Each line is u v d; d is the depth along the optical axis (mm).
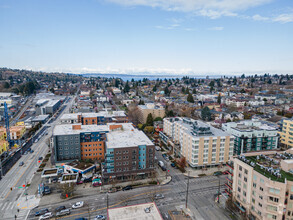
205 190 95062
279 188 59250
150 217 60312
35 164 122438
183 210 79250
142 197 89125
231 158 83938
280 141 151125
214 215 77500
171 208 81375
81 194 91500
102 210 80188
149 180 104000
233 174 80000
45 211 78688
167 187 97500
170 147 149125
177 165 120562
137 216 60625
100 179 102625
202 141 112438
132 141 110062
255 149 126312
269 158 77062
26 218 76062
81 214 77750
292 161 69375
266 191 61875
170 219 74375
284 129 148250
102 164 112750
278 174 63188
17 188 96438
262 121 190000
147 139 114312
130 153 102188
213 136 114500
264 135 127750
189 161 118000
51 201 86500
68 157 120562
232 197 80062
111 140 111188
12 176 108062
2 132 160750
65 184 90000
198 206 83000
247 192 71875
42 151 144125
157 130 184500
